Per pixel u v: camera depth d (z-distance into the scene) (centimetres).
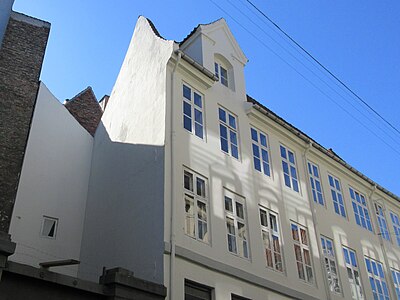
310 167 1805
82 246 1447
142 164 1295
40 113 1554
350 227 1838
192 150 1287
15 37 1421
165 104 1285
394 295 1862
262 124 1625
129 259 1178
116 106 1653
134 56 1627
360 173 2022
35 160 1477
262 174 1510
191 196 1212
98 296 935
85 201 1557
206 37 1578
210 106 1439
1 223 1152
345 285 1623
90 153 1686
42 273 860
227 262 1205
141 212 1211
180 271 1073
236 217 1324
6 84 1330
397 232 2183
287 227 1498
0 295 799
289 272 1402
